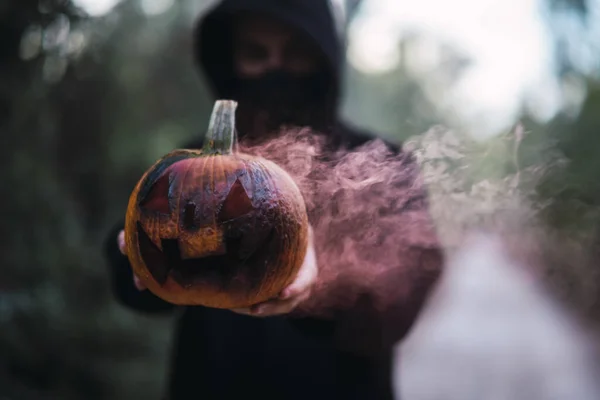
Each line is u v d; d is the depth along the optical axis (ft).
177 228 4.54
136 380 16.15
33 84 16.44
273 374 7.67
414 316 6.89
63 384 15.11
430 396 22.26
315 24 7.90
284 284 4.82
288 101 7.96
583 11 32.53
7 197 15.51
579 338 29.66
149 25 30.37
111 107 21.86
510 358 26.91
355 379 7.59
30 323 14.96
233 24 8.45
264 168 4.84
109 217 22.29
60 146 19.79
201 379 7.93
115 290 7.97
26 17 15.12
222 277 4.64
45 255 16.06
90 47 19.25
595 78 31.09
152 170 4.87
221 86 9.05
